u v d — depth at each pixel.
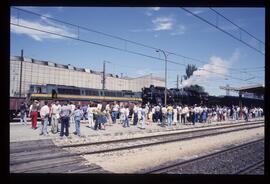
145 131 20.39
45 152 11.59
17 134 16.52
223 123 33.19
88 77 47.75
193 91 46.62
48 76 41.12
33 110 19.72
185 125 28.02
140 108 23.77
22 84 38.19
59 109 17.86
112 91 37.16
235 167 9.86
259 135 20.98
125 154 11.98
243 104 51.12
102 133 18.33
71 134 17.33
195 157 11.62
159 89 41.44
